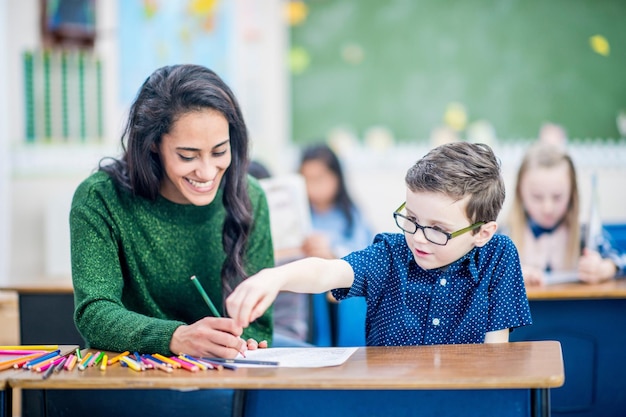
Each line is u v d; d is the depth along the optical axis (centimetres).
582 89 406
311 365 133
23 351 145
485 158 152
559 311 242
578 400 242
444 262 153
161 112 159
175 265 176
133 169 168
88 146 379
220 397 142
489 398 130
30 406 204
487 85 403
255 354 146
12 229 374
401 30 400
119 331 149
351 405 134
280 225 267
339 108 403
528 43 403
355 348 148
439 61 402
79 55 377
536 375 122
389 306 163
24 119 374
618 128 408
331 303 261
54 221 367
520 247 275
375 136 403
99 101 380
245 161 175
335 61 401
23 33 372
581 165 404
